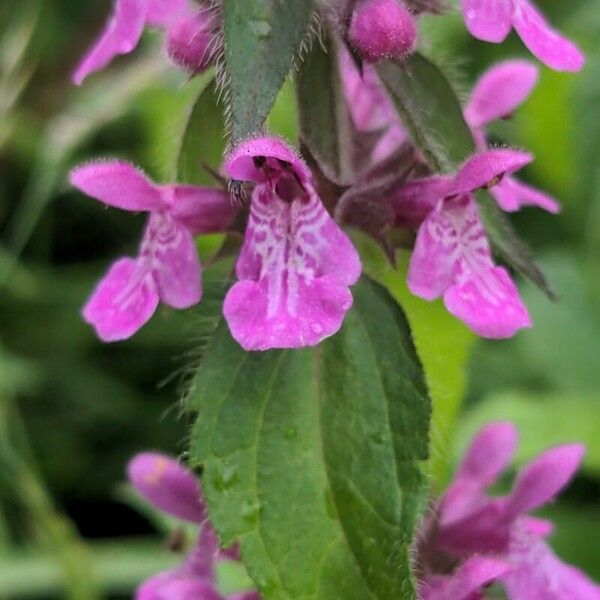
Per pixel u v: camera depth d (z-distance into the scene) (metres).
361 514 0.17
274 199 0.17
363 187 0.17
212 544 0.19
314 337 0.16
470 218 0.17
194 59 0.17
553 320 0.28
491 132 0.22
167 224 0.17
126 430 0.29
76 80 0.18
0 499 0.25
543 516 0.24
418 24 0.18
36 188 0.31
